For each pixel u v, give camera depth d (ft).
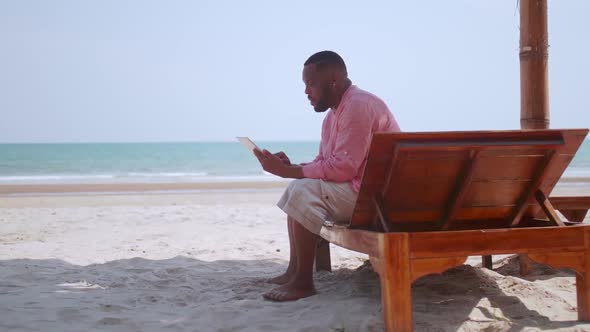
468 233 8.97
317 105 12.26
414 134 8.82
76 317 10.44
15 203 40.96
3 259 17.13
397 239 8.72
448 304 10.85
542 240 9.33
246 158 213.66
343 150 11.27
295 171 11.50
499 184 10.08
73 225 26.71
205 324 10.11
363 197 9.86
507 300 10.93
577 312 10.00
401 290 8.70
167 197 47.09
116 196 48.60
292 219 11.89
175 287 13.37
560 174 10.31
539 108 15.03
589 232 9.53
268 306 11.25
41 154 244.63
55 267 15.87
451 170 9.58
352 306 10.75
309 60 12.12
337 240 11.36
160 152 270.87
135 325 10.03
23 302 11.50
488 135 9.16
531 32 15.06
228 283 13.87
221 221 28.04
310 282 11.98
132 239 22.24
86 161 189.06
